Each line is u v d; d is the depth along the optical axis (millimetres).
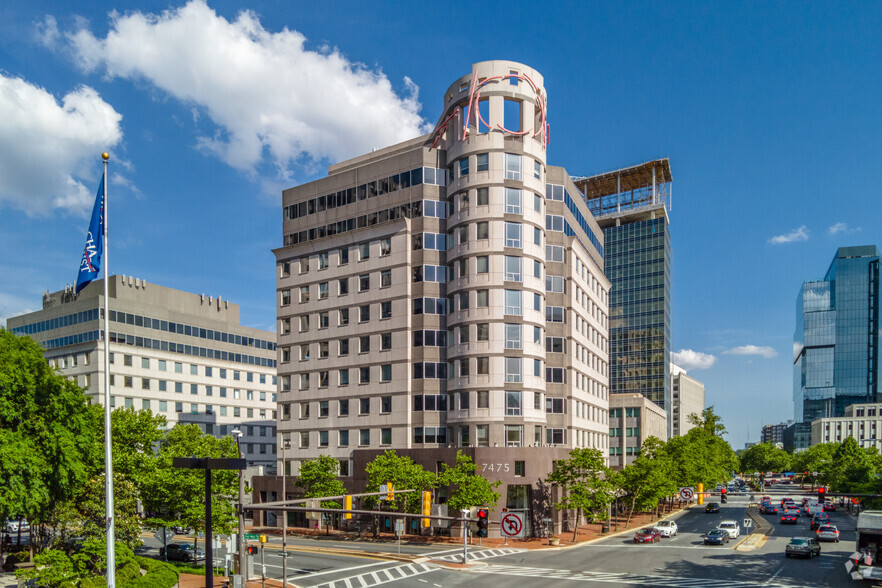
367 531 71938
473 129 77312
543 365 72812
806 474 178875
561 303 77750
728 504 121125
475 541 63812
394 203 77438
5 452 37344
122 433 59000
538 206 74000
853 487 104312
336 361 78875
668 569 47625
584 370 84000
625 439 124875
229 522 50156
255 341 121438
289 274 84750
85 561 36375
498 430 68062
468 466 64688
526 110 74938
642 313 181375
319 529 74688
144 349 101000
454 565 49844
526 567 48812
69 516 44688
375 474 65812
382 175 78938
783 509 101062
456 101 77312
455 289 72125
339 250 80562
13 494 37562
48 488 41938
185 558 53844
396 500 65125
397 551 57750
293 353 82812
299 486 74500
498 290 69938
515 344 69938
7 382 40031
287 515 79000
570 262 79188
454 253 72875
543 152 75375
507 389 69000
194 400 108062
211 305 118688
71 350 98875
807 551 52062
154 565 43000
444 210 75750
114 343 96938
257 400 119750
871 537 44844
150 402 100812
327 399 79062
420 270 74438
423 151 75812
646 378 177625
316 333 81125
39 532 50062
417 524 68812
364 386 76250
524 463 67438
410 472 64750
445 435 71812
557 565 49750
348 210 81312
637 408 124812
